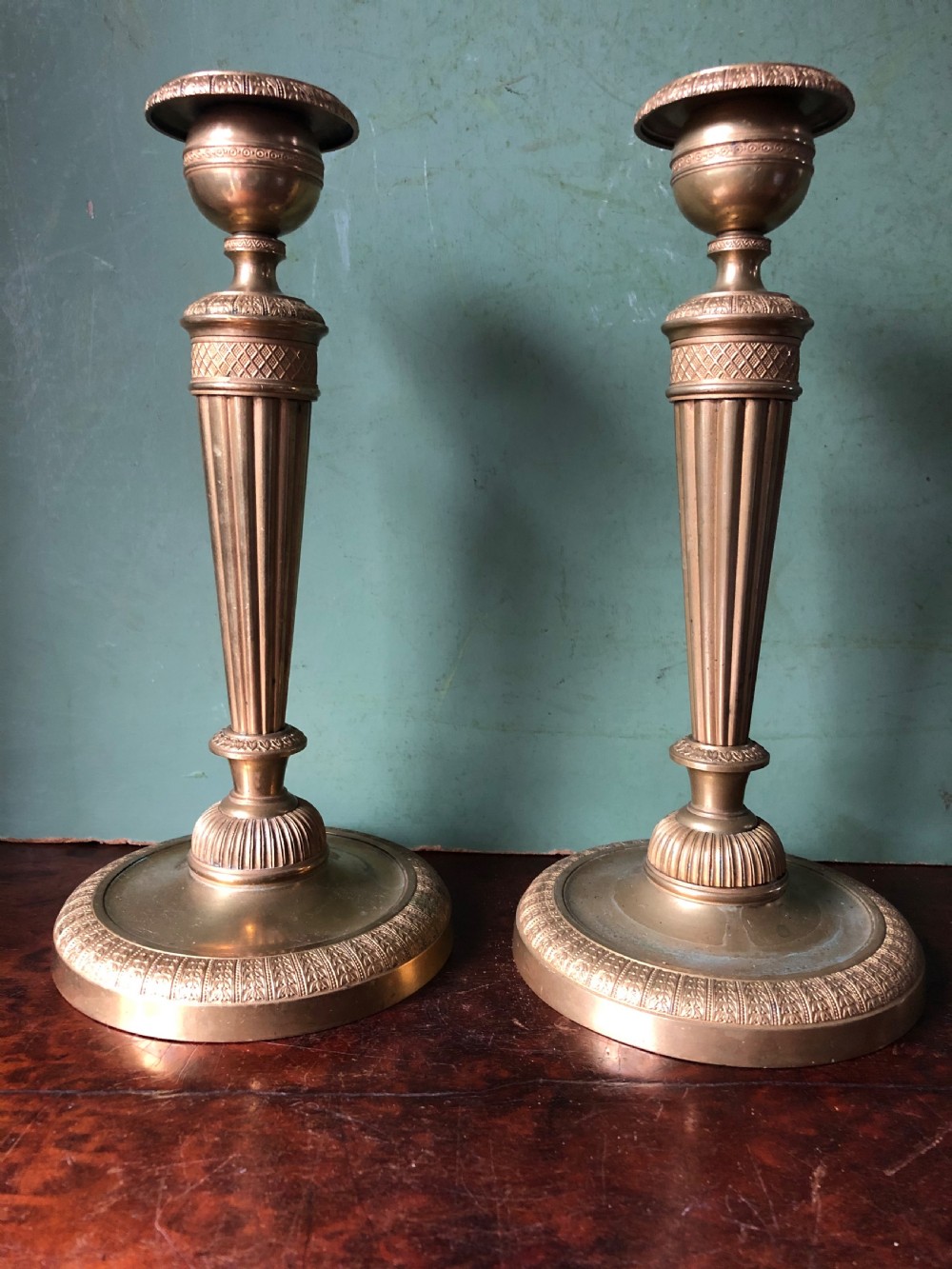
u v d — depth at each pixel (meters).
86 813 1.34
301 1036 0.92
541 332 1.20
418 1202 0.73
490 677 1.29
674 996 0.90
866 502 1.22
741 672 0.98
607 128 1.15
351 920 1.01
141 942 0.95
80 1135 0.79
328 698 1.30
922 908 1.19
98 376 1.21
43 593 1.28
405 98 1.15
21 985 1.00
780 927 0.99
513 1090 0.85
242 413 0.93
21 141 1.16
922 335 1.18
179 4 1.13
